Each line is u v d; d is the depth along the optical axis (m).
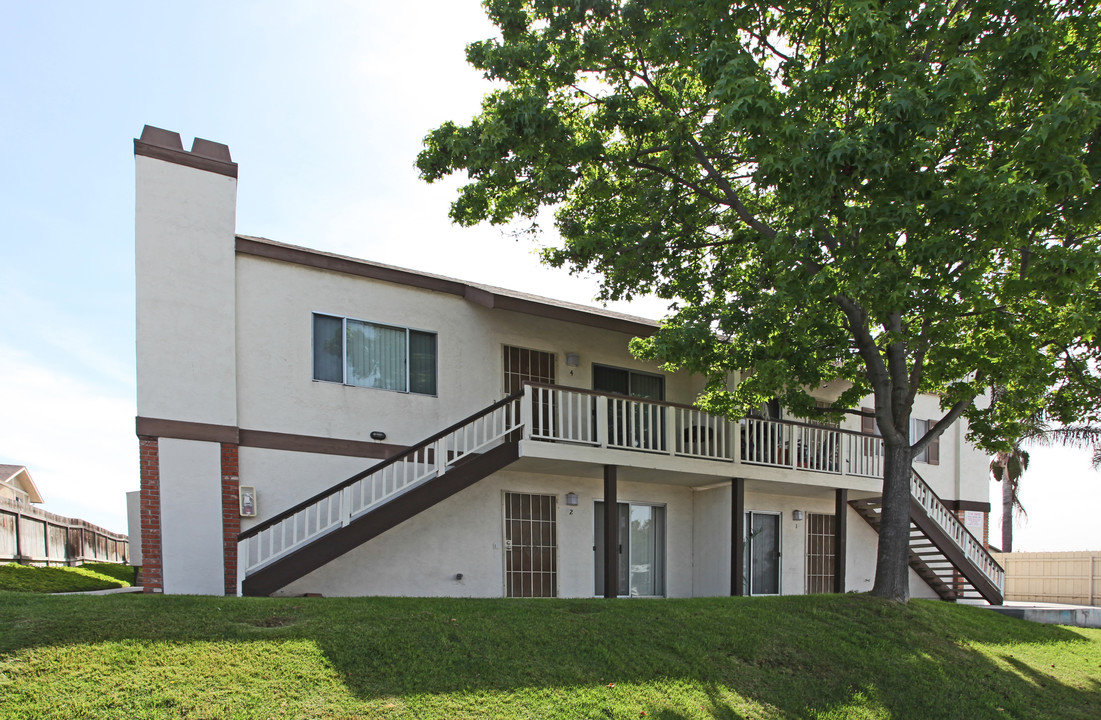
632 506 16.61
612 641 9.47
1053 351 12.88
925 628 11.97
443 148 12.16
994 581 19.30
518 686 7.93
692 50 11.03
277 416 12.86
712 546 16.69
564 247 14.26
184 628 8.06
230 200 12.83
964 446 23.20
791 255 10.42
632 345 14.53
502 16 12.23
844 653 10.44
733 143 12.86
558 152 11.90
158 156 12.37
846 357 13.91
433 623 9.01
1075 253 9.55
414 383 14.33
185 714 6.57
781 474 16.38
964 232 9.27
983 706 9.77
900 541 13.01
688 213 13.73
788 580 18.42
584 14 11.93
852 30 9.17
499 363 15.31
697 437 15.98
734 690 8.89
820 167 9.18
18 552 16.25
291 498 12.80
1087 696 10.78
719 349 13.04
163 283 12.14
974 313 10.69
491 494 14.60
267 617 8.77
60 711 6.34
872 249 9.74
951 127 10.20
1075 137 8.88
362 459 13.54
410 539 13.64
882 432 13.11
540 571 14.98
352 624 8.70
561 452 13.58
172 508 11.75
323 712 6.88
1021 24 9.21
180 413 11.99
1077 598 27.02
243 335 12.76
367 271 14.02
